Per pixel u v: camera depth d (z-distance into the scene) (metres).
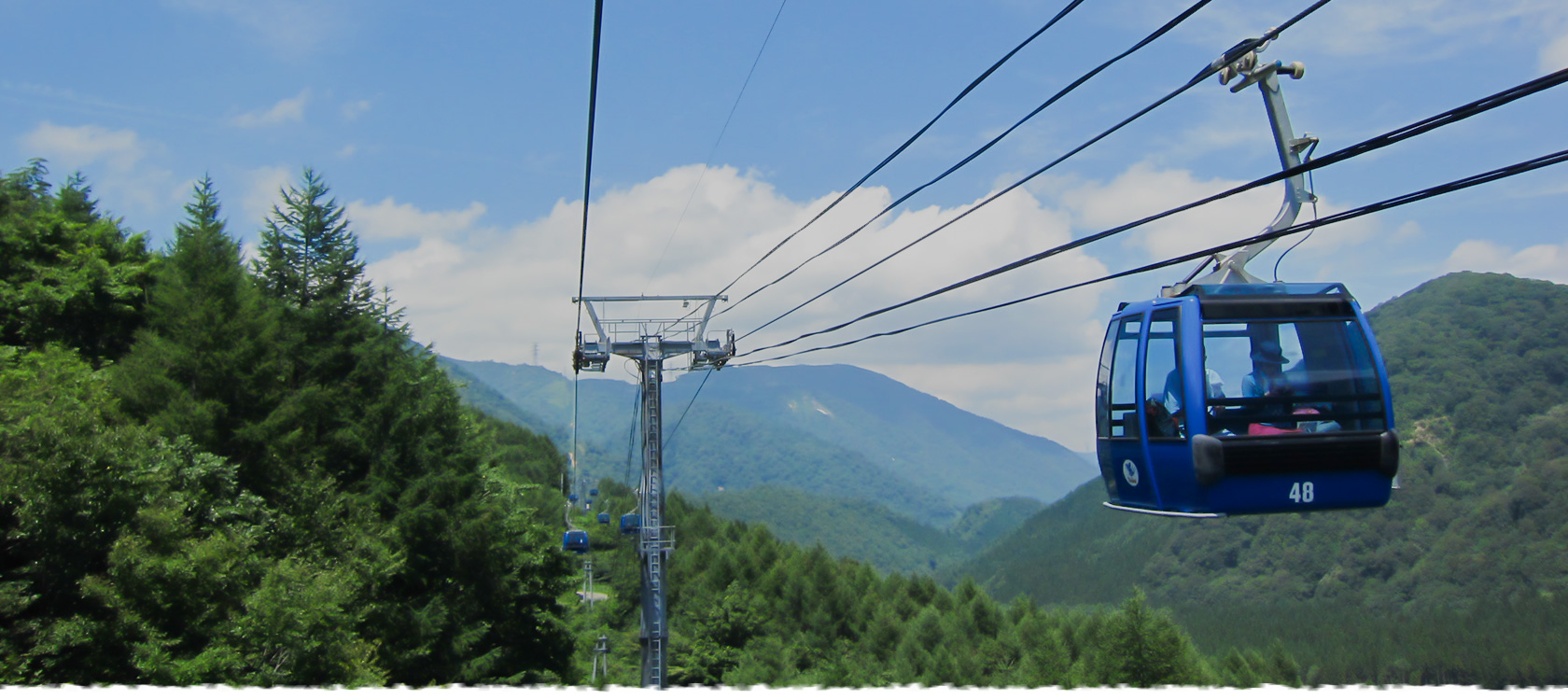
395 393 44.88
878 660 113.06
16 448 21.02
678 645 107.69
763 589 126.25
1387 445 11.42
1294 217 11.84
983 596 120.25
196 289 38.31
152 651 19.77
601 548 146.38
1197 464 11.20
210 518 25.92
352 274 53.56
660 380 46.94
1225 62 11.08
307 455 36.88
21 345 34.16
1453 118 7.59
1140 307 12.80
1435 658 169.00
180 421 31.94
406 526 41.16
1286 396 11.38
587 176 13.62
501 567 47.31
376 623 34.94
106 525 21.22
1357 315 11.91
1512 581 189.25
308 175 55.44
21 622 19.41
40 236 38.41
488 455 63.19
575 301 46.56
